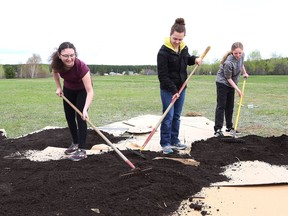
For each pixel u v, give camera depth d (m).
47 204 3.63
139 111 12.34
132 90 24.06
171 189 3.97
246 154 5.33
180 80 5.60
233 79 6.82
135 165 4.68
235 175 4.60
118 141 6.58
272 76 42.78
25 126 9.10
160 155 5.35
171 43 5.36
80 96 5.20
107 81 38.00
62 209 3.52
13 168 4.81
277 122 9.36
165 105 5.56
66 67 4.91
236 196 4.01
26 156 5.55
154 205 3.64
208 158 5.21
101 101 16.14
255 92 20.78
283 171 4.71
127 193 3.85
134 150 5.46
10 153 5.75
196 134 7.16
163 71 5.39
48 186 4.02
